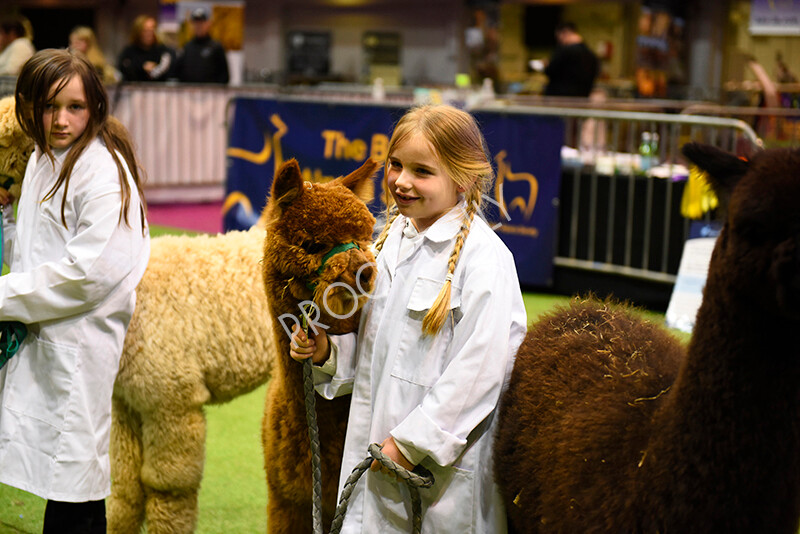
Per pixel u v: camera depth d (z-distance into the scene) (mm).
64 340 2498
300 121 7805
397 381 2150
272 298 2209
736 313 1646
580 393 2043
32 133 2523
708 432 1665
